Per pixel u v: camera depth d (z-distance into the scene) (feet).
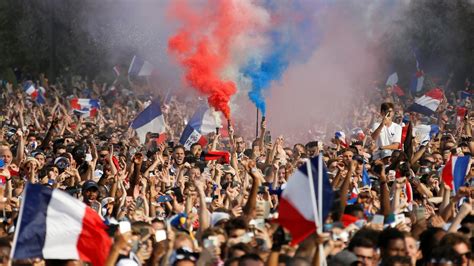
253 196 77.10
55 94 257.75
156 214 93.30
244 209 77.46
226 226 68.08
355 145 121.39
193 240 70.85
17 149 117.60
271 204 88.89
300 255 62.23
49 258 63.82
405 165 106.52
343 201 76.84
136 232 69.05
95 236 64.64
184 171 112.98
